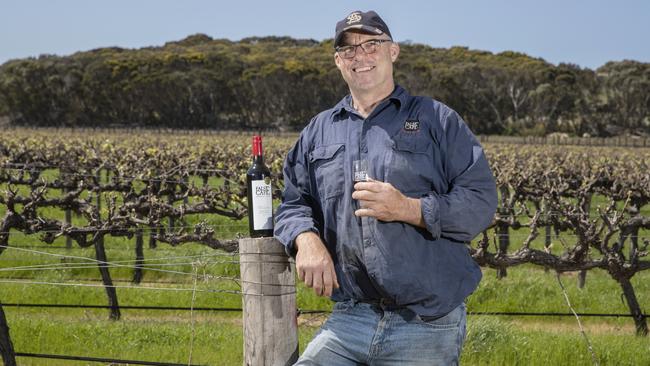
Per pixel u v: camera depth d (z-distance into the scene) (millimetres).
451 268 3033
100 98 98375
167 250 13055
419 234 2977
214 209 10109
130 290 10867
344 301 3174
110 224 9062
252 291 3182
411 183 2984
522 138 66500
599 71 106438
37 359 7539
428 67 98688
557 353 7863
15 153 19203
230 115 98625
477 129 92250
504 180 15023
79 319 9609
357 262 3051
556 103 91375
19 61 106062
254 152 3262
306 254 3002
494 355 7715
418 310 2969
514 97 92688
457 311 3059
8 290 10781
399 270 2941
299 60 117875
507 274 13227
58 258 12367
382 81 3068
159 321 9656
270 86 96625
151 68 102250
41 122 98125
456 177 3033
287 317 3215
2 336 5648
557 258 9094
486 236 8914
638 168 21688
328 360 3092
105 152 18312
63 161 17156
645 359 8102
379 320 3047
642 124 90500
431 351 3002
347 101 3199
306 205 3256
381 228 2941
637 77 91000
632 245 11008
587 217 9617
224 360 7500
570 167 21297
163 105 97438
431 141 3023
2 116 101000
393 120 3047
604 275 13672
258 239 3168
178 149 24703
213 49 151000
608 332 9953
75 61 114000
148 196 9703
